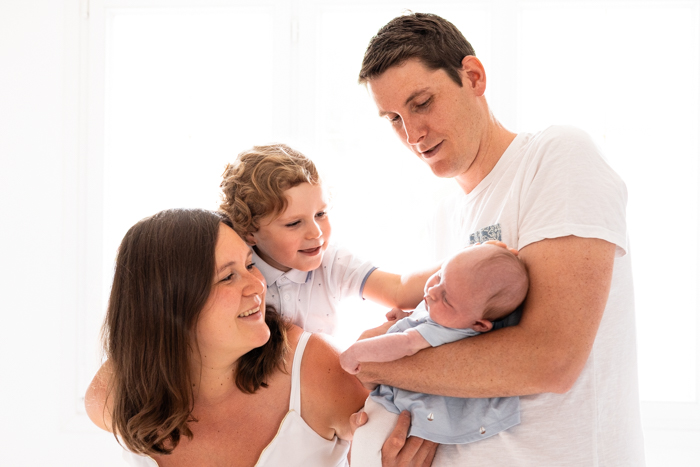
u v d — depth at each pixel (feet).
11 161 7.55
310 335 4.00
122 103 7.76
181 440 3.76
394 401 3.68
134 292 3.56
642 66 7.18
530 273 3.26
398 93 3.69
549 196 3.24
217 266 3.50
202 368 3.66
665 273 7.22
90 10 7.47
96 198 7.55
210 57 7.67
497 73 7.05
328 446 3.84
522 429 3.33
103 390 4.16
